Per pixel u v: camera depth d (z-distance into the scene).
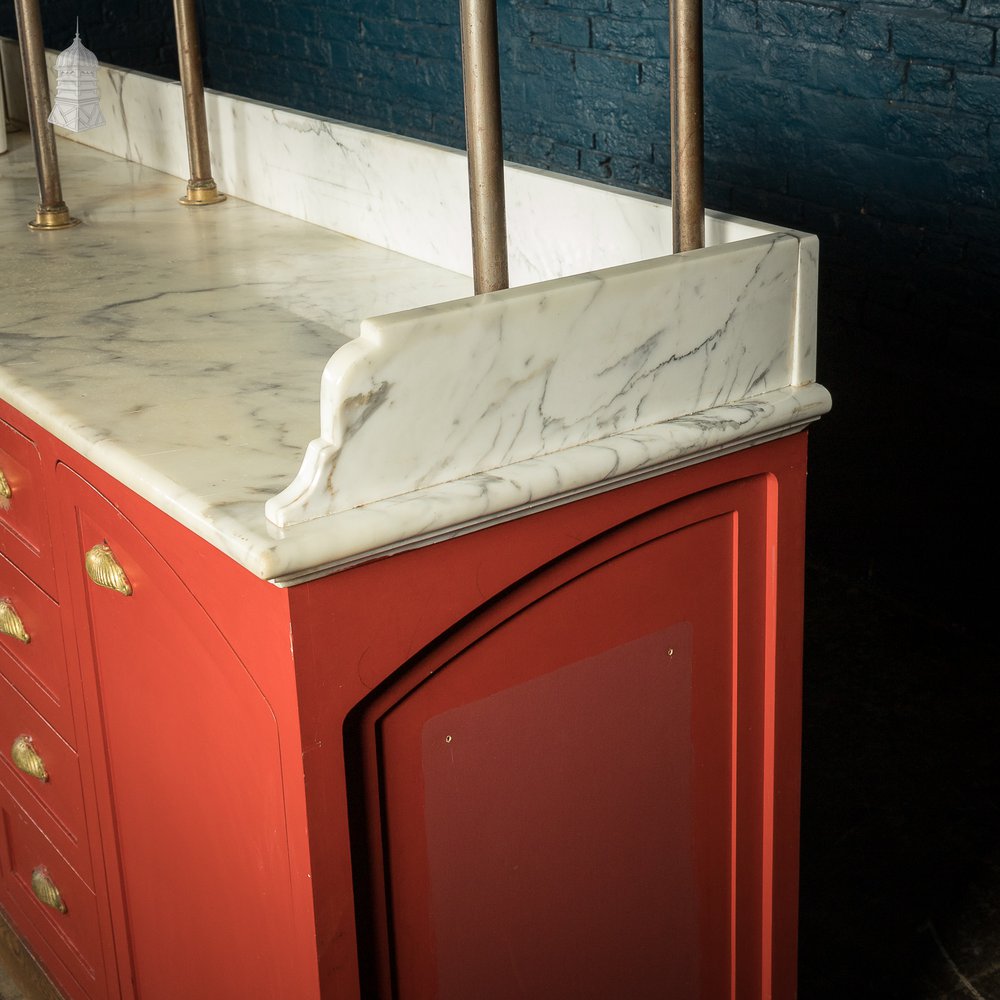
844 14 2.47
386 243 1.76
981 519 2.51
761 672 1.32
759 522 1.25
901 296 2.54
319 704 1.00
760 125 2.70
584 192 1.41
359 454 0.96
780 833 1.38
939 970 1.81
